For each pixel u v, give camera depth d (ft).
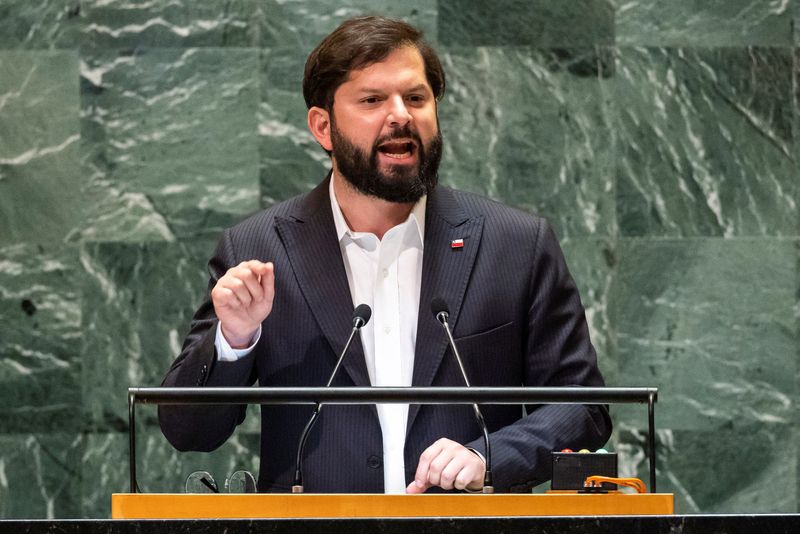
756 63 63.16
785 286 62.64
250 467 62.08
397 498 24.64
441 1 63.10
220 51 63.00
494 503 24.79
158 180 62.64
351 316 35.42
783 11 63.26
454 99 62.85
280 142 62.90
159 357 62.13
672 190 62.90
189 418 34.42
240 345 33.47
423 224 36.83
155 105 62.75
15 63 62.54
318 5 63.10
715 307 62.64
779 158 62.90
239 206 62.69
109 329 62.18
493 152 62.69
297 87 62.95
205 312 36.78
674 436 62.08
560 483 27.61
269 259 36.70
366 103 34.99
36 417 61.82
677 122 63.10
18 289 62.18
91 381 62.03
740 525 22.11
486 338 35.37
